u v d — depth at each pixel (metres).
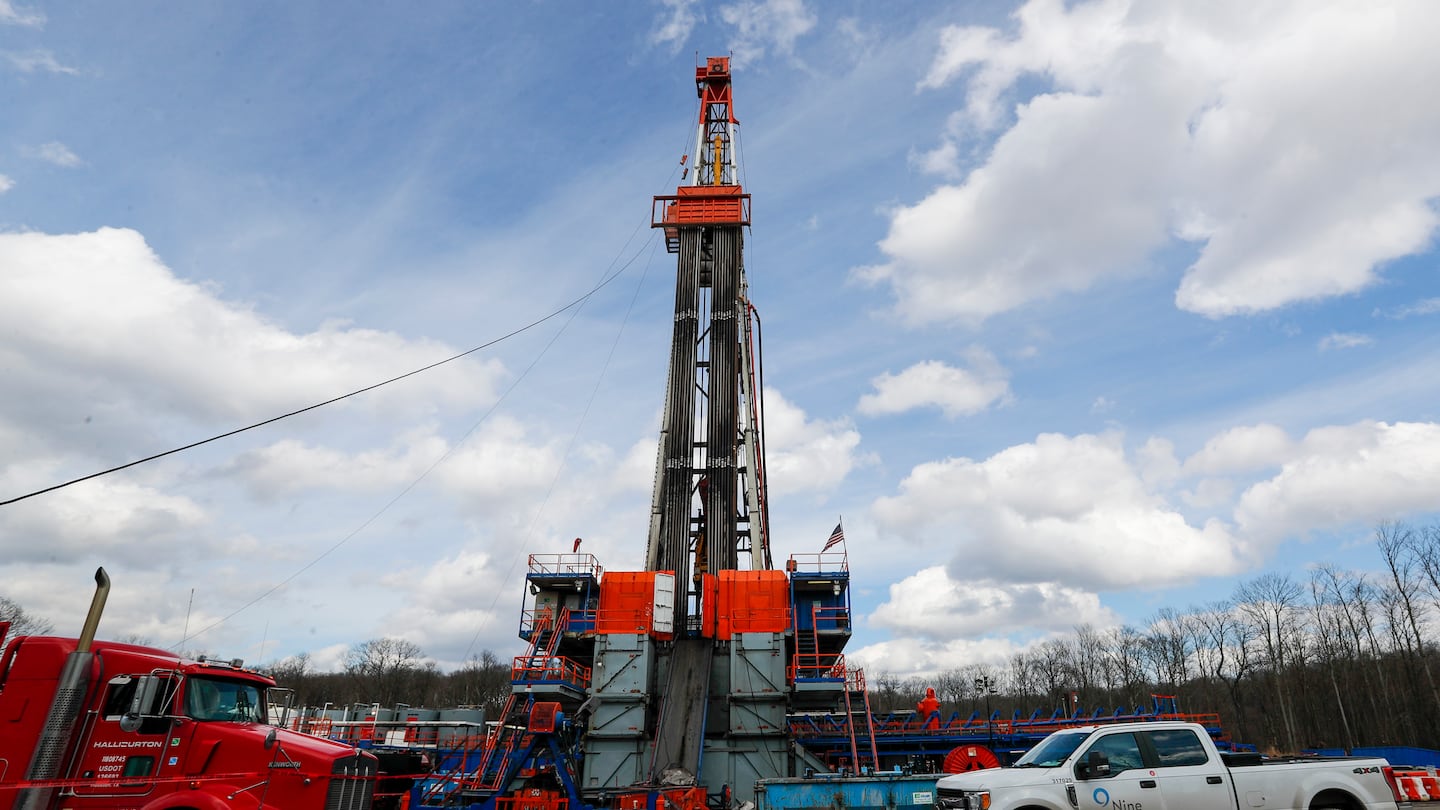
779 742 27.25
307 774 12.66
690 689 27.80
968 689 120.31
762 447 41.34
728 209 40.34
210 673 13.22
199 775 12.44
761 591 29.98
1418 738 58.34
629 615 29.42
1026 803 11.36
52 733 8.93
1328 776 11.68
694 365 37.94
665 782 23.22
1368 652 66.62
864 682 28.42
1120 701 91.62
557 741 24.03
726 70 46.59
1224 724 83.56
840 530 32.06
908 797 17.28
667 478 35.41
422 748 29.42
